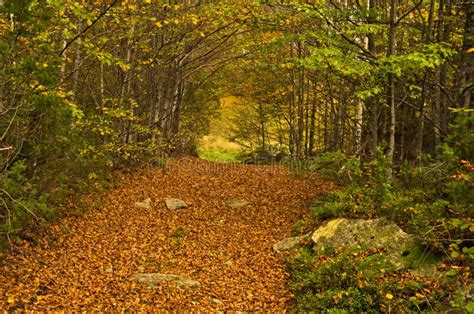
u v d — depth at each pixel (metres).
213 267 9.45
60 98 8.70
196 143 29.69
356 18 11.27
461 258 6.12
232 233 11.57
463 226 5.67
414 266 7.31
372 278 7.09
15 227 8.14
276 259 9.67
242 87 26.75
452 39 12.80
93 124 13.02
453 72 14.20
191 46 17.78
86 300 7.40
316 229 10.22
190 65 23.39
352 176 12.85
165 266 9.38
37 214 9.57
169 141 20.41
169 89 19.52
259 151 27.67
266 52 12.20
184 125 27.19
